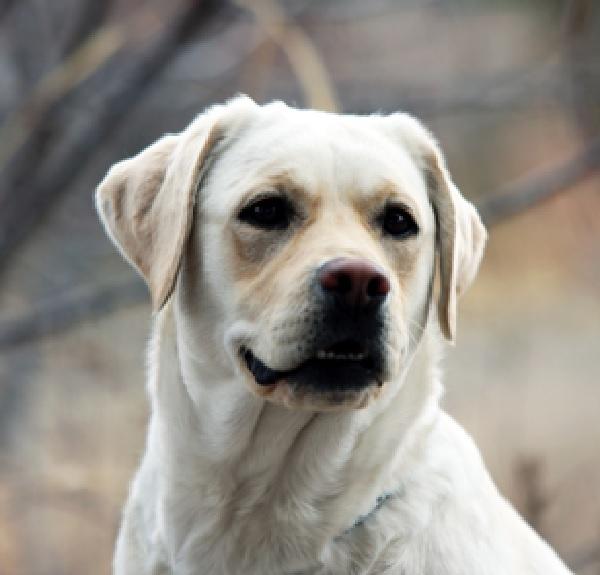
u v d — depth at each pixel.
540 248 21.64
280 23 12.17
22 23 13.95
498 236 21.81
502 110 14.39
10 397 14.79
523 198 12.68
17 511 13.45
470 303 22.03
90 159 13.39
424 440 7.99
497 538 8.06
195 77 14.39
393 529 7.78
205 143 7.88
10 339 13.19
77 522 13.44
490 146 22.03
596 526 13.34
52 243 15.60
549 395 18.56
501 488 14.54
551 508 13.30
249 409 7.66
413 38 17.23
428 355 8.09
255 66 13.70
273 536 7.77
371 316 7.20
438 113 14.00
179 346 7.94
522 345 19.77
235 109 8.08
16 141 13.17
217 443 7.76
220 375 7.73
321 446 7.70
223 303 7.68
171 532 7.93
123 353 15.13
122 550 8.30
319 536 7.75
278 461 7.72
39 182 13.28
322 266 7.21
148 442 8.32
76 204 15.77
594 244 17.05
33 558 13.31
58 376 14.83
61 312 13.19
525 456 13.47
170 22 13.05
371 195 7.71
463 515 7.96
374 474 7.80
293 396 7.31
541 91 13.47
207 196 7.89
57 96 12.97
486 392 17.34
